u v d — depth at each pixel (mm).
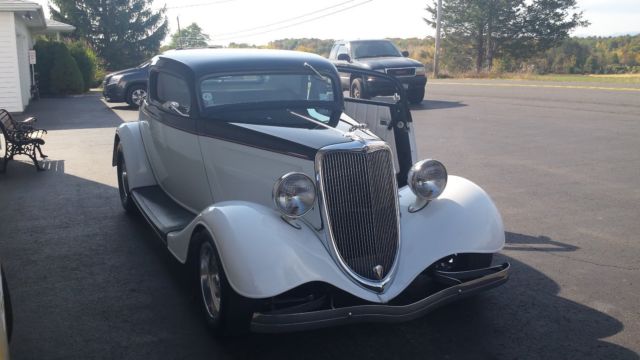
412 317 4098
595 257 6000
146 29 54781
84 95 28891
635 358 4121
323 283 4320
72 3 51562
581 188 8625
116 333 4570
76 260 6094
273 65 5809
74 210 7934
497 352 4234
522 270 5707
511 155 11031
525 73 36188
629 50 65875
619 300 5031
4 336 3209
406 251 4449
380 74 5590
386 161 4465
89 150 12664
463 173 9703
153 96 6875
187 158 5863
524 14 47844
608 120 14398
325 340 4461
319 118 5355
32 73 25688
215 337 4469
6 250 6391
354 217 4305
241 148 5062
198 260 4582
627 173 9422
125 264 5980
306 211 4180
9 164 11164
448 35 49875
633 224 6992
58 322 4746
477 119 15656
